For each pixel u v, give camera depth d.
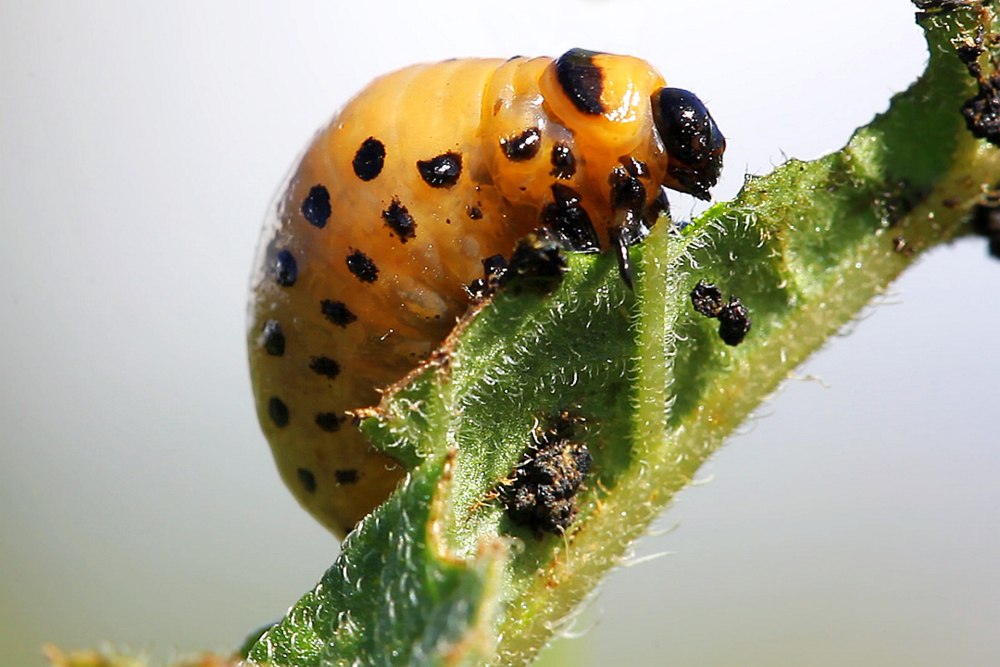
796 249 0.06
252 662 0.06
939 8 0.06
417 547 0.06
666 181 0.06
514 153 0.06
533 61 0.06
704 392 0.06
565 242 0.06
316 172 0.06
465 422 0.06
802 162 0.06
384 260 0.06
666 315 0.06
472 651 0.05
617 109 0.06
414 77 0.06
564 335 0.06
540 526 0.06
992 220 0.06
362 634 0.05
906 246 0.06
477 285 0.06
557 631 0.06
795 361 0.06
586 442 0.06
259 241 0.06
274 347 0.06
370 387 0.06
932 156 0.06
